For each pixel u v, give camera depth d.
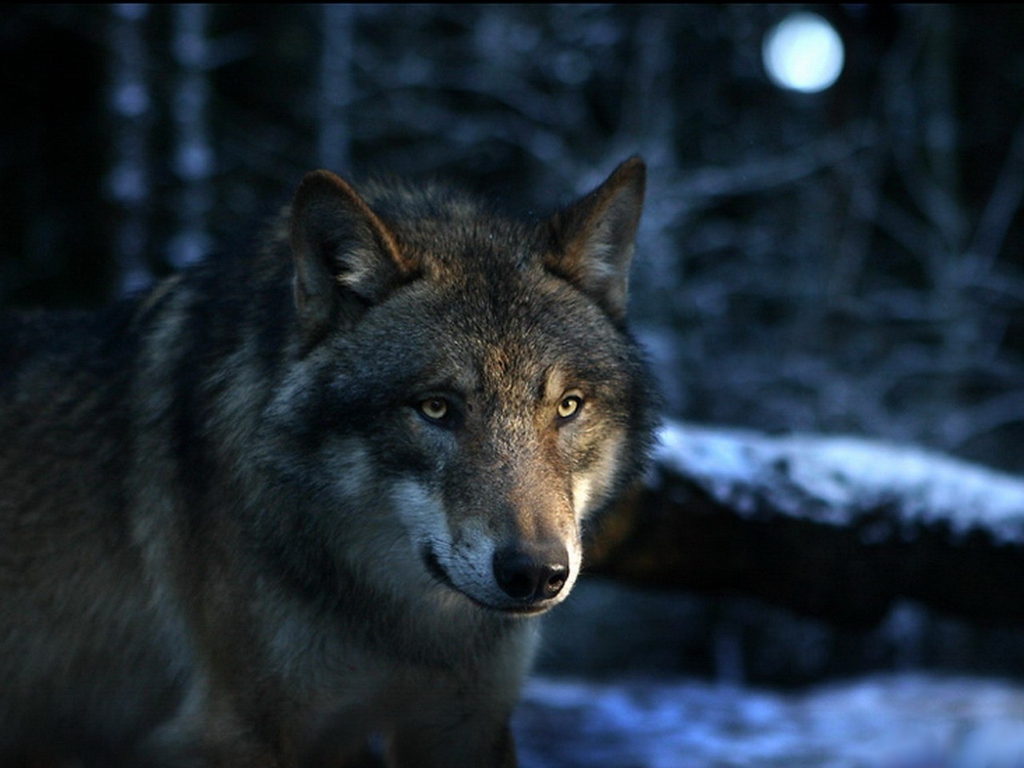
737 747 7.13
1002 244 22.22
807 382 19.17
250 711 4.41
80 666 4.91
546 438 4.11
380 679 4.56
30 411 4.97
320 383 4.20
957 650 18.09
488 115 21.25
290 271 4.51
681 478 7.10
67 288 20.30
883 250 22.69
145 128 15.66
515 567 3.80
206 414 4.44
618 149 19.25
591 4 19.89
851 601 7.51
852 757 6.82
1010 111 22.45
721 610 18.89
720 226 21.56
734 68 21.83
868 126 20.05
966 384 20.64
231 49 19.64
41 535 4.83
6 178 20.25
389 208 4.79
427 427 4.10
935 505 7.52
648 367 4.74
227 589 4.38
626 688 9.01
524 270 4.41
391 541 4.32
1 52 19.52
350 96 19.69
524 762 6.81
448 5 20.47
